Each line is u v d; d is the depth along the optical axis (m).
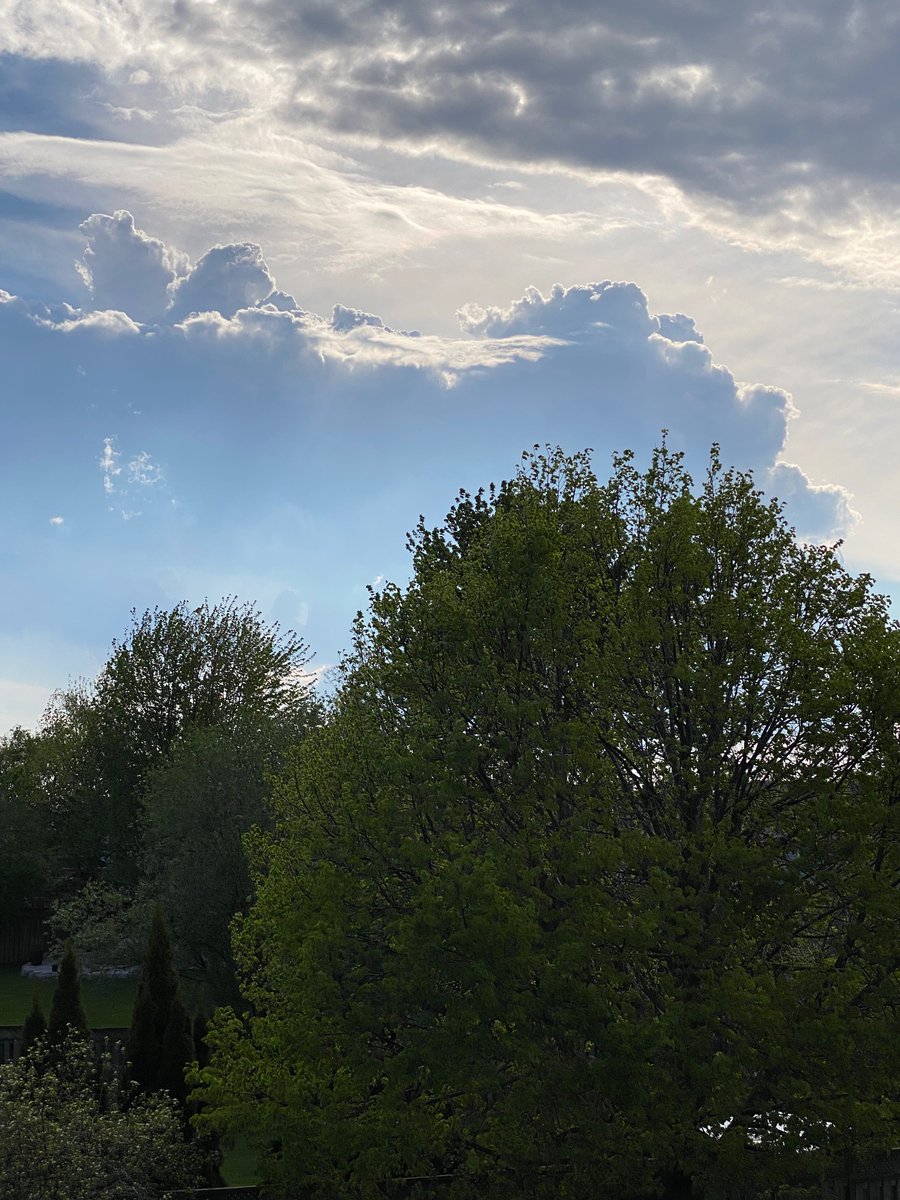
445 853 19.97
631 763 21.19
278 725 49.59
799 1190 20.14
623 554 22.09
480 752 19.92
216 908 41.81
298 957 20.78
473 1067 18.06
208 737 47.94
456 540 29.62
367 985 19.52
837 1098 19.03
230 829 42.47
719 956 19.30
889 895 18.55
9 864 68.88
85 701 80.38
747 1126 19.28
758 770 20.38
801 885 19.48
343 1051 19.16
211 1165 24.70
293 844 24.36
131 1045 25.50
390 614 21.69
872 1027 18.25
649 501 21.78
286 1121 20.33
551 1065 18.28
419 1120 19.30
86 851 67.81
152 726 65.00
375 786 20.92
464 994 17.98
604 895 18.92
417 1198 20.77
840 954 19.61
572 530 22.41
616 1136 18.41
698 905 19.34
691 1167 18.89
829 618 20.88
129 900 48.62
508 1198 19.41
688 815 20.56
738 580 21.08
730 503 21.59
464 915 17.92
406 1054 18.09
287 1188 20.97
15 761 89.75
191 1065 22.97
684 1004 18.42
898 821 18.83
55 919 53.66
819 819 18.66
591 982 19.36
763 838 20.48
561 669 21.38
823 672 19.61
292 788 25.53
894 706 19.08
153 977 25.81
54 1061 25.14
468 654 20.75
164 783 46.94
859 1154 20.00
